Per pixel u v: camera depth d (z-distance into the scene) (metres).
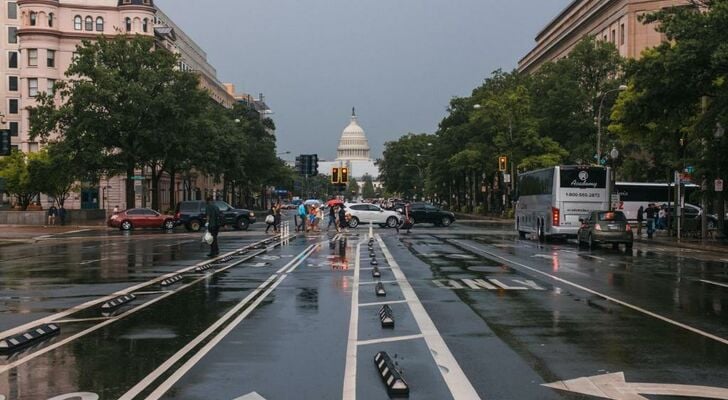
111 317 12.13
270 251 28.03
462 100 92.44
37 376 8.02
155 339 10.17
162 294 15.09
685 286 16.88
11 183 61.91
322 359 8.87
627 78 33.75
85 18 87.62
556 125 65.62
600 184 35.16
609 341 10.06
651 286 16.81
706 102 34.38
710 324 11.52
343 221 47.38
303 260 23.66
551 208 35.34
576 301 14.09
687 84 30.48
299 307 13.18
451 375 8.05
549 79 67.75
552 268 21.27
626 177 58.97
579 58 66.56
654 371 8.28
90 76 53.44
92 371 8.26
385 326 11.10
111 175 56.78
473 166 74.06
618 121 40.62
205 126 56.66
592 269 21.16
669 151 45.09
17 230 49.44
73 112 52.03
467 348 9.55
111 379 7.88
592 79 66.81
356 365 8.55
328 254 26.38
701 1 32.91
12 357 9.01
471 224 62.53
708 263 24.03
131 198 55.34
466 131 79.25
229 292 15.36
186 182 91.50
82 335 10.49
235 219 49.59
